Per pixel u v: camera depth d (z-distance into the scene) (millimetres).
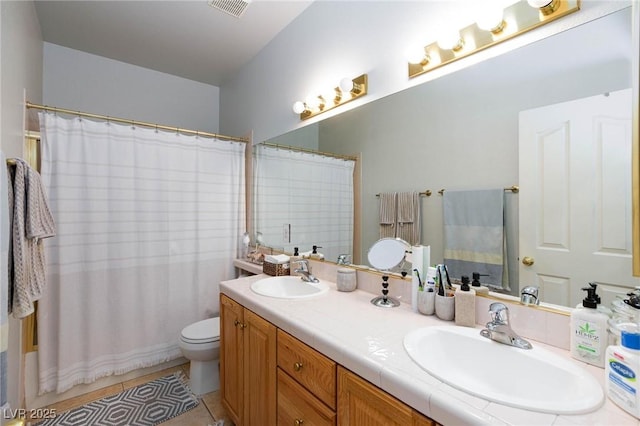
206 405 1911
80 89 2748
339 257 1809
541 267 1021
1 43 1271
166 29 2406
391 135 1533
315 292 1676
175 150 2443
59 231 1959
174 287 2439
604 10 908
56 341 1950
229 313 1677
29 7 1922
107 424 1728
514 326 1051
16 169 1250
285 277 1945
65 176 1989
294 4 2098
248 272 2590
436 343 1034
